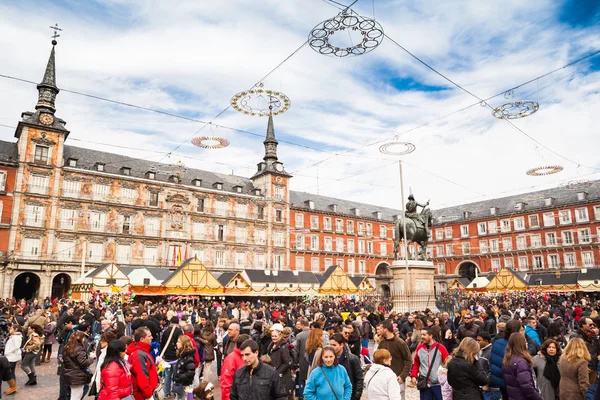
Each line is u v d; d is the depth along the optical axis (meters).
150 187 55.81
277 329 9.33
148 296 39.97
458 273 78.75
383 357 6.65
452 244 80.06
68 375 8.98
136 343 7.80
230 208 62.25
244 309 26.52
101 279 31.91
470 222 78.12
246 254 62.22
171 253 55.84
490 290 41.00
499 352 7.70
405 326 15.25
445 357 8.28
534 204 71.38
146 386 7.35
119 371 6.91
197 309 28.67
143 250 53.91
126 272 38.84
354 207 81.31
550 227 68.12
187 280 33.75
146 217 54.94
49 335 17.23
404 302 24.48
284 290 40.66
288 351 9.24
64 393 10.10
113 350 6.97
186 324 11.15
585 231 64.50
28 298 49.91
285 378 9.05
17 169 47.16
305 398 6.36
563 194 69.69
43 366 16.39
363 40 12.03
